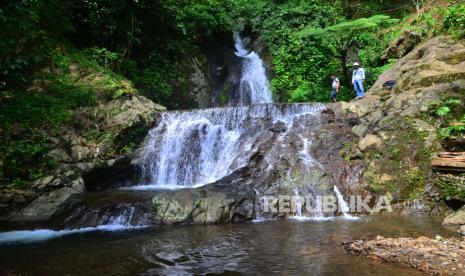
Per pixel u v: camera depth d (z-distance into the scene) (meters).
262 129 12.23
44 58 12.94
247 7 23.95
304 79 19.19
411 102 10.82
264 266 5.53
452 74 11.28
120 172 11.77
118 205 8.52
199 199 8.59
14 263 5.87
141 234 7.42
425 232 7.10
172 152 12.52
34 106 11.70
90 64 13.80
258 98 20.48
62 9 14.39
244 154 11.14
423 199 9.02
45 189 9.88
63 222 8.23
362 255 5.87
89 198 9.31
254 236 7.12
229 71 20.28
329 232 7.27
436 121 10.01
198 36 20.12
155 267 5.58
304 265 5.52
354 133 11.09
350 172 9.86
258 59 21.47
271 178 9.73
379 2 21.98
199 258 5.94
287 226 7.83
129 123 12.18
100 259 5.98
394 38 17.31
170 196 8.73
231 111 13.03
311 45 19.62
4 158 10.09
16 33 11.09
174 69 18.17
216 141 12.38
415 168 9.48
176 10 18.00
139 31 16.39
